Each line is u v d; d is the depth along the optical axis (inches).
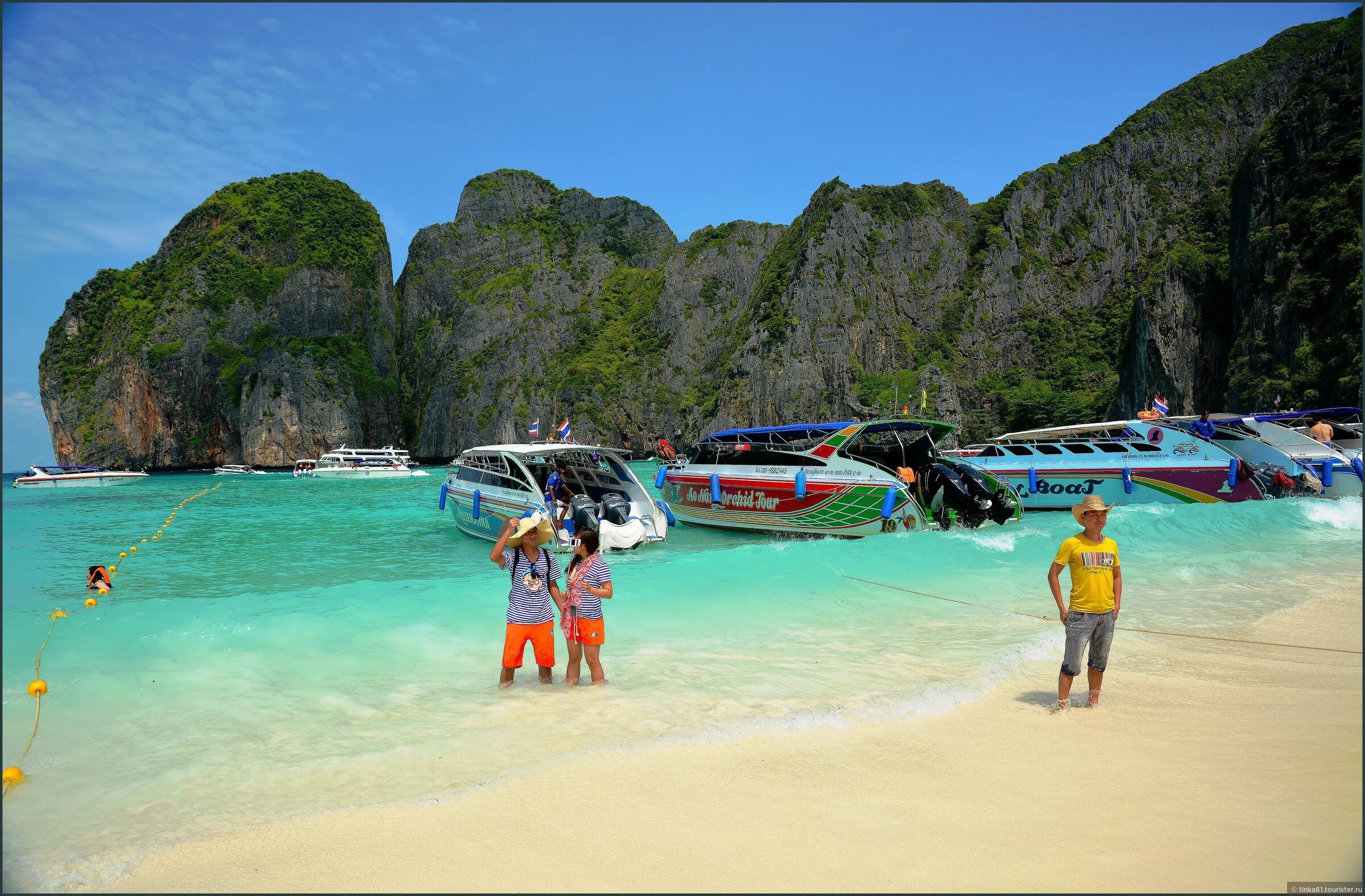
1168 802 158.1
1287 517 682.2
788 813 157.6
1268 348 2647.6
